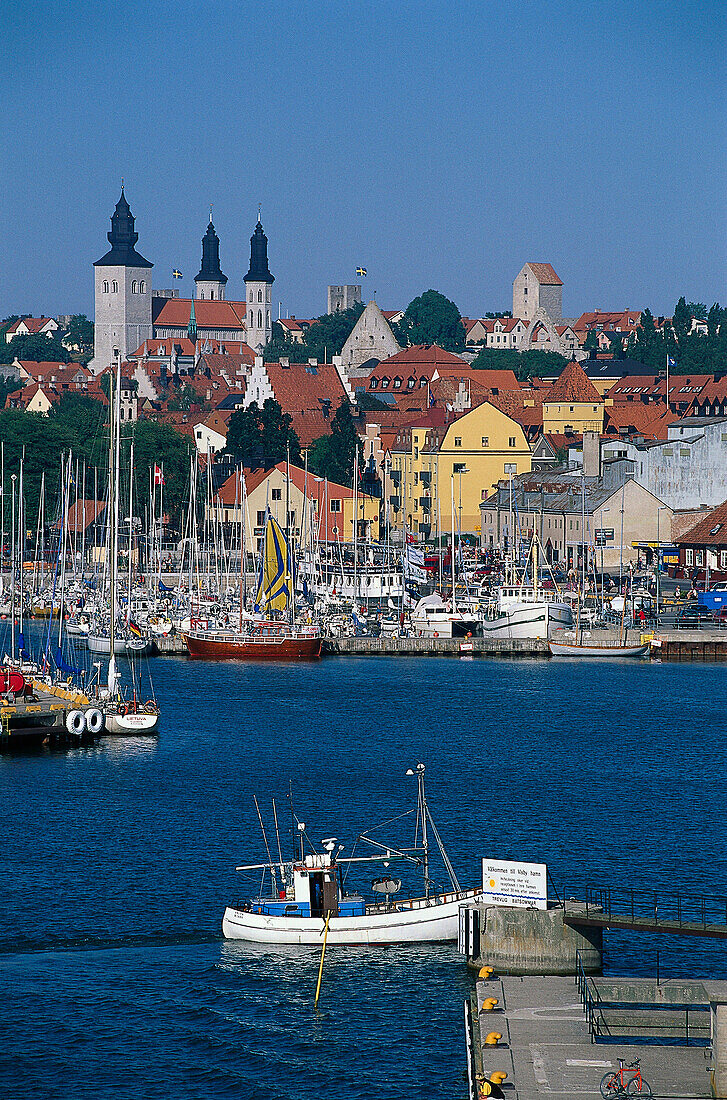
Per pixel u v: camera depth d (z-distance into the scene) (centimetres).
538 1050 18312
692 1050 18425
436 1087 18912
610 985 19750
